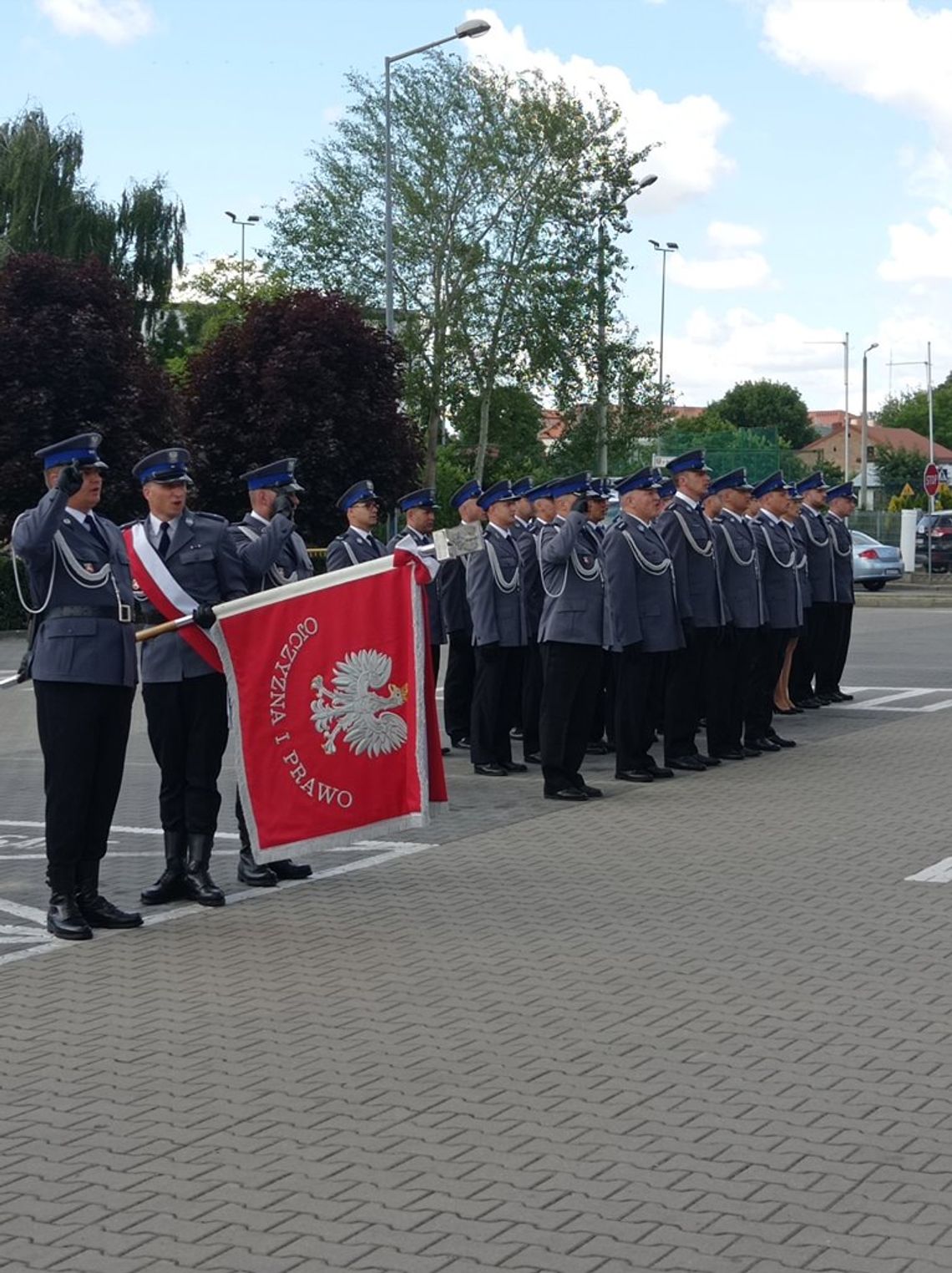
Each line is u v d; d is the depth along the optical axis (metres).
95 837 6.97
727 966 6.08
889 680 16.72
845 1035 5.25
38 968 6.33
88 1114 4.72
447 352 40.12
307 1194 4.11
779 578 11.83
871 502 63.72
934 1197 3.99
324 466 28.80
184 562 7.40
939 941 6.39
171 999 5.86
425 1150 4.37
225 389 29.48
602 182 40.97
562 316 40.59
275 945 6.58
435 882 7.66
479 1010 5.61
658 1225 3.86
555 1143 4.39
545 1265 3.67
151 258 37.91
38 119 35.59
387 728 7.48
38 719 6.92
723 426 81.94
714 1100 4.69
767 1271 3.62
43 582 6.87
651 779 10.61
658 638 10.45
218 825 9.48
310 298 29.11
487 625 10.91
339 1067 5.07
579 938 6.53
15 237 35.03
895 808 9.34
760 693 11.79
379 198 39.91
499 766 11.13
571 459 43.22
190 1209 4.04
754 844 8.37
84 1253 3.81
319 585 7.43
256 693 7.35
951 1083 4.79
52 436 26.45
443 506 40.88
